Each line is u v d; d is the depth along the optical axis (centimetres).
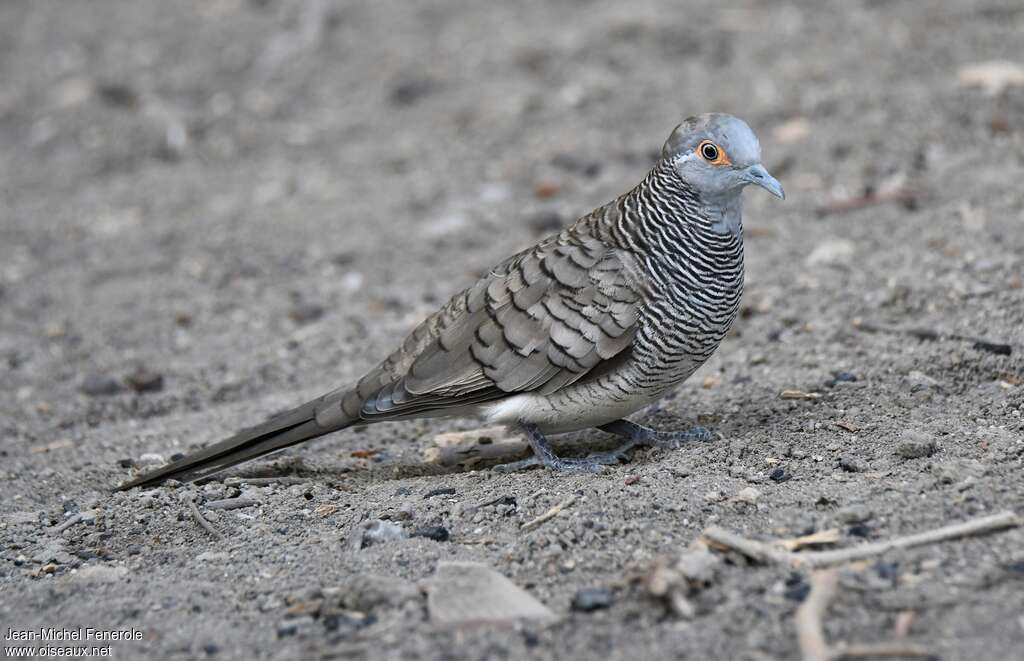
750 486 959
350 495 1057
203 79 2547
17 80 2675
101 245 1945
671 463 1025
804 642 731
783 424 1092
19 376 1526
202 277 1783
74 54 2764
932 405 1109
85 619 859
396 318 1577
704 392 1230
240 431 1150
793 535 873
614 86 2212
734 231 1043
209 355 1537
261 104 2417
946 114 1856
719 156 1009
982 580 790
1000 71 1930
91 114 2458
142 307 1703
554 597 825
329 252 1811
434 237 1812
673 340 1032
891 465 983
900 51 2123
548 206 1847
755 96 2062
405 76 2416
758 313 1396
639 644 760
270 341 1559
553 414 1061
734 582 812
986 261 1381
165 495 1071
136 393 1452
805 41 2244
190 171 2219
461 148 2112
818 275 1453
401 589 835
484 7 2691
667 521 908
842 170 1766
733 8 2448
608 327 1023
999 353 1177
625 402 1055
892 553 827
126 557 977
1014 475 938
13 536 1026
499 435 1206
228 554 949
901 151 1781
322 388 1398
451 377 1065
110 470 1188
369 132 2252
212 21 2825
